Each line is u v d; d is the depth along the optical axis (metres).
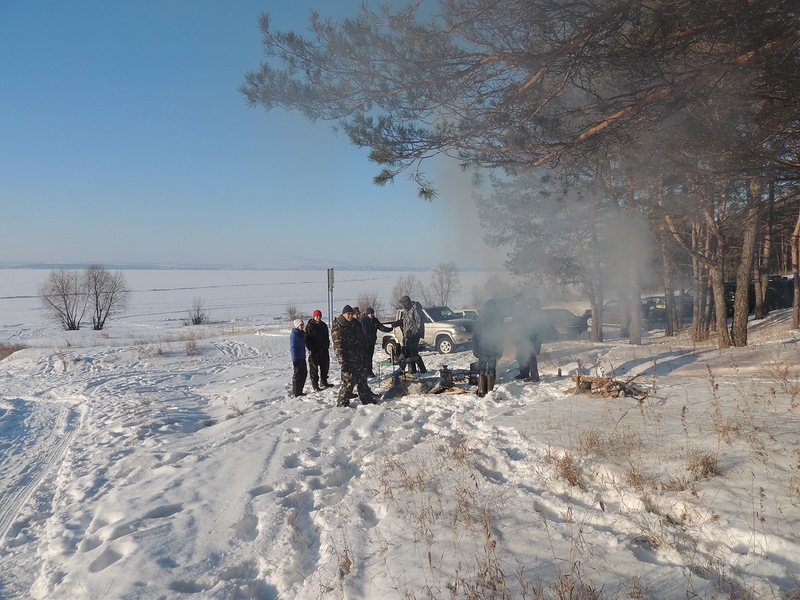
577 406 7.53
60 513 5.30
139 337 30.98
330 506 4.78
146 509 5.00
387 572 3.47
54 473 6.86
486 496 4.55
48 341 30.72
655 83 5.36
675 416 6.54
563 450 5.45
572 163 6.52
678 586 3.07
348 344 8.94
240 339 23.89
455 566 3.44
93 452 7.58
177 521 4.66
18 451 8.09
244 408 10.20
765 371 9.16
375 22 5.58
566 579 3.16
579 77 5.57
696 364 10.45
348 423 7.79
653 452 5.15
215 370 17.11
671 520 3.88
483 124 5.84
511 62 5.46
